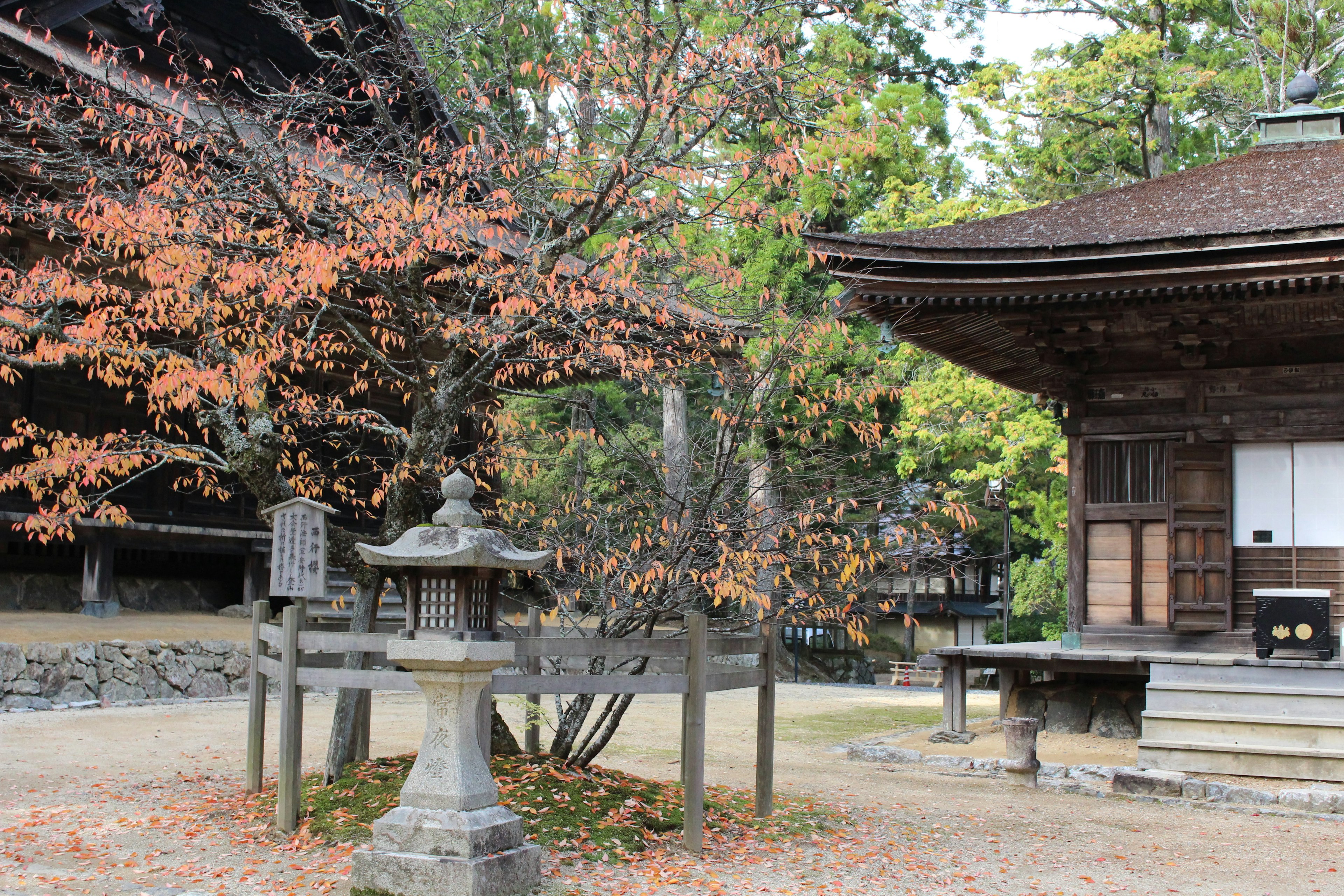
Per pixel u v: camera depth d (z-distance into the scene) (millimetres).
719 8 8547
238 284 6848
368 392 16594
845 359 13656
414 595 5703
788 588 7664
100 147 9875
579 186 7910
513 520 8492
